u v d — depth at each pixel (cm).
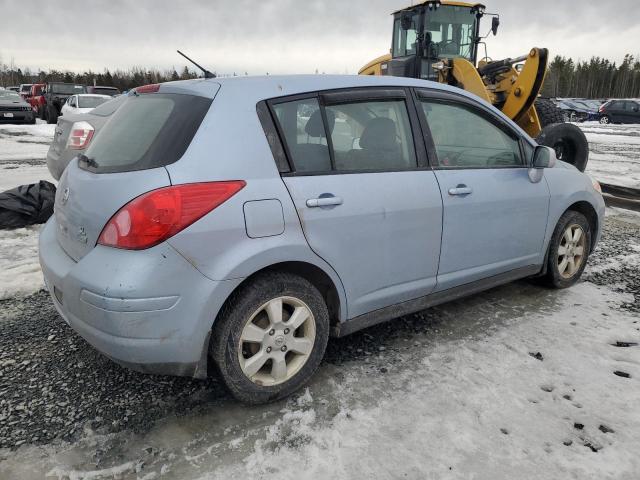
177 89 279
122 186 239
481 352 326
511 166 377
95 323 234
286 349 270
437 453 235
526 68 837
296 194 263
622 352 327
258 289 254
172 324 234
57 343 333
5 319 366
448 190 328
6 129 1970
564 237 421
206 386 288
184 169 238
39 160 1137
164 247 228
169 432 249
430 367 308
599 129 2766
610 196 878
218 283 239
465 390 284
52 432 247
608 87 9300
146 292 226
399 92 322
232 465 227
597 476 223
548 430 252
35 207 607
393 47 1134
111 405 269
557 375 300
